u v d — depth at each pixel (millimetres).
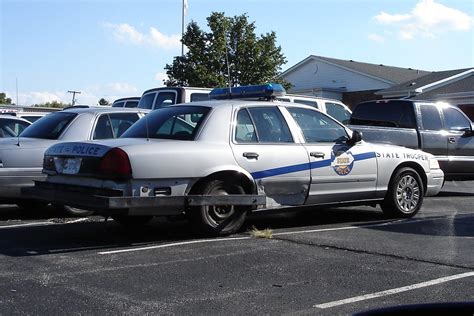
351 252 6293
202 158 6684
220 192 6898
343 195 7879
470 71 30828
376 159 8211
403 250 6391
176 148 6574
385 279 5238
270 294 4789
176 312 4340
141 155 6340
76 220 8414
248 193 7102
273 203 7281
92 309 4383
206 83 26406
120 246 6512
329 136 7926
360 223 8211
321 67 37438
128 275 5301
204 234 6938
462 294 4789
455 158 11609
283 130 7488
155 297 4680
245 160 6992
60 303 4508
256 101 7590
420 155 8867
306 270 5531
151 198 6320
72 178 6801
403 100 11680
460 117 12016
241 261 5848
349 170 7887
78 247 6453
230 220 7047
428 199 11367
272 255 6117
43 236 7117
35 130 8898
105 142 6672
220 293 4805
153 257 5984
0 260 5828
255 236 7078
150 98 12875
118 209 6113
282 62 28562
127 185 6301
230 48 27094
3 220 8484
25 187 7410
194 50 26781
